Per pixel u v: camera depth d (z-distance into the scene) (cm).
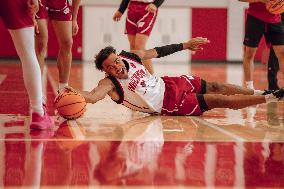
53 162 346
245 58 819
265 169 330
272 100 562
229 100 571
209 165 340
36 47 601
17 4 434
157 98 577
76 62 2073
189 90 595
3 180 299
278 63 855
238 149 393
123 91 562
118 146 402
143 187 286
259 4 793
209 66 1906
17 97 761
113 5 2189
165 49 614
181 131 478
